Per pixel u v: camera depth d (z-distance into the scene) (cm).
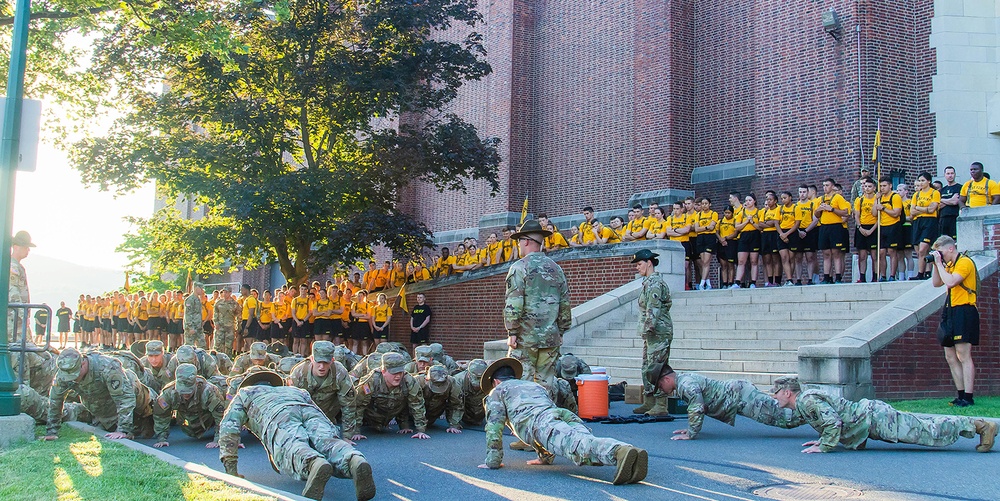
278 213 2523
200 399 984
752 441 959
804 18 2375
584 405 1150
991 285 1378
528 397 780
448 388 1073
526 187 3152
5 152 957
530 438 767
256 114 2430
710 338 1652
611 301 1873
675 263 1944
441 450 925
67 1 1805
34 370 1277
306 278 2752
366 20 2550
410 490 704
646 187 2694
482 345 2416
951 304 1171
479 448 940
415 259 2859
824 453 866
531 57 3206
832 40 2302
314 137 2912
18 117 966
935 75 2217
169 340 2969
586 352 1784
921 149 2239
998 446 910
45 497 606
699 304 1827
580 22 3039
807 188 1816
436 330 2598
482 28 3319
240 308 2480
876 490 680
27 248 1217
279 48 2558
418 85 2748
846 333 1258
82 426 1070
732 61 2580
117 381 972
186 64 2541
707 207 1983
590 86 2970
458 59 2666
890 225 1642
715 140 2611
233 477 688
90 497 604
